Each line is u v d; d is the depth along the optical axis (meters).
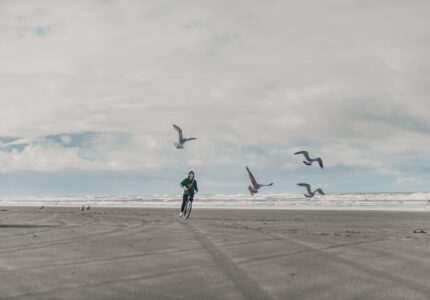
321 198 71.00
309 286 7.56
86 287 7.51
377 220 25.66
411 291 7.20
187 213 26.19
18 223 22.27
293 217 28.97
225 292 7.16
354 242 13.66
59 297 6.89
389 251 11.62
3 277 8.31
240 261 10.04
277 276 8.38
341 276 8.38
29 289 7.39
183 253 11.25
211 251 11.61
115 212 36.50
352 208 47.03
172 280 8.02
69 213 34.56
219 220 25.06
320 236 15.50
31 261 10.05
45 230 17.89
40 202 80.19
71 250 11.80
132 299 6.77
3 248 12.23
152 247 12.41
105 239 14.45
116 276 8.38
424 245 12.89
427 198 64.56
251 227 19.61
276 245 12.84
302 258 10.47
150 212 36.22
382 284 7.70
